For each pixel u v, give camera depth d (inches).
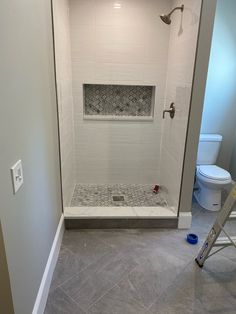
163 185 115.8
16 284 44.0
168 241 85.8
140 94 117.7
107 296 63.9
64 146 91.7
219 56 110.5
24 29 47.0
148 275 71.0
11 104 40.9
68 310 59.9
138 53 106.8
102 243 84.1
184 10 85.3
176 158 94.3
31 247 52.4
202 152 115.4
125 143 120.1
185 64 84.0
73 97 111.1
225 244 71.1
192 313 60.1
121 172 125.1
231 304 62.7
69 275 70.2
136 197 113.8
